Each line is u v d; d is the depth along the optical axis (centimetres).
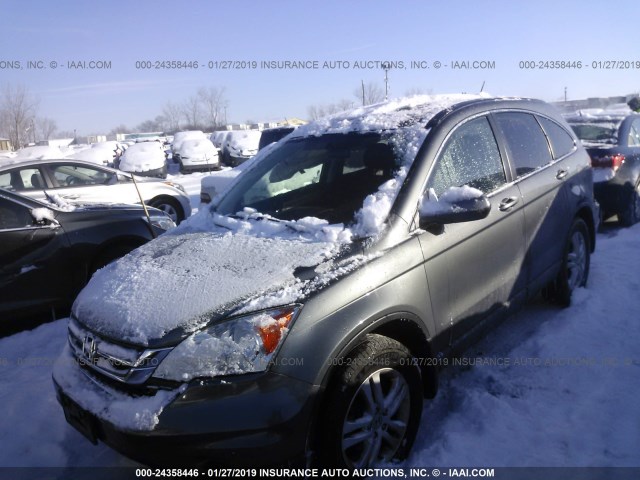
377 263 254
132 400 220
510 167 355
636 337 374
